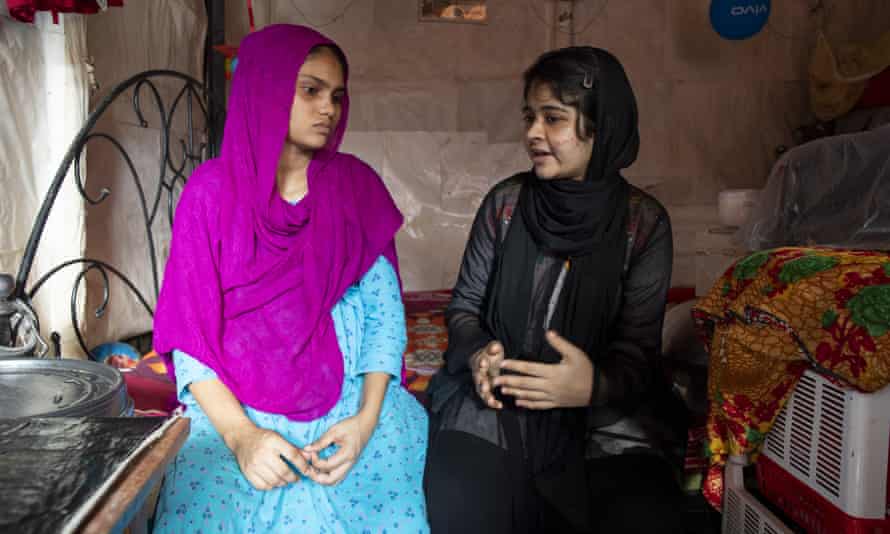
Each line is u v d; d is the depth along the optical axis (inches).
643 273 56.8
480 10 152.1
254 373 49.8
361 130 154.0
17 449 22.4
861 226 67.5
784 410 52.4
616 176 57.1
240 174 51.6
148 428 24.4
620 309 57.9
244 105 52.0
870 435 43.7
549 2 151.9
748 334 51.8
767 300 49.9
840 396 45.6
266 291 50.9
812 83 143.6
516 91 154.1
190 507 42.3
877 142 66.3
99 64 95.7
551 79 52.6
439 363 87.4
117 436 23.6
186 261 50.3
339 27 151.3
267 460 44.4
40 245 78.4
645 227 56.9
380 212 58.3
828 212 72.1
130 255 105.5
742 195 112.7
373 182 59.2
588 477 52.9
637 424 55.4
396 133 154.3
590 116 52.7
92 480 20.2
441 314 116.9
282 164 54.2
